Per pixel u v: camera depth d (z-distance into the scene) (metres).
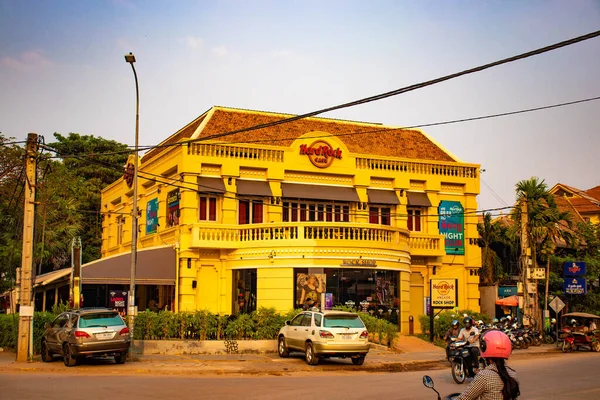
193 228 32.16
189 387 16.77
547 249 38.69
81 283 31.22
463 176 39.66
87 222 57.12
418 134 42.75
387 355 26.91
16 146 40.38
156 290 36.66
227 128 36.12
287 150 35.25
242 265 32.44
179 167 33.41
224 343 26.19
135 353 25.44
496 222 47.94
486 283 42.75
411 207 38.56
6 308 42.03
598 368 23.05
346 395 15.59
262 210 34.97
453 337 20.59
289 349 24.75
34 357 24.64
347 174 36.56
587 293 43.66
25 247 23.55
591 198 65.00
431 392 16.19
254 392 15.97
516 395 7.43
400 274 33.25
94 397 14.74
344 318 22.98
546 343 36.75
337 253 31.41
